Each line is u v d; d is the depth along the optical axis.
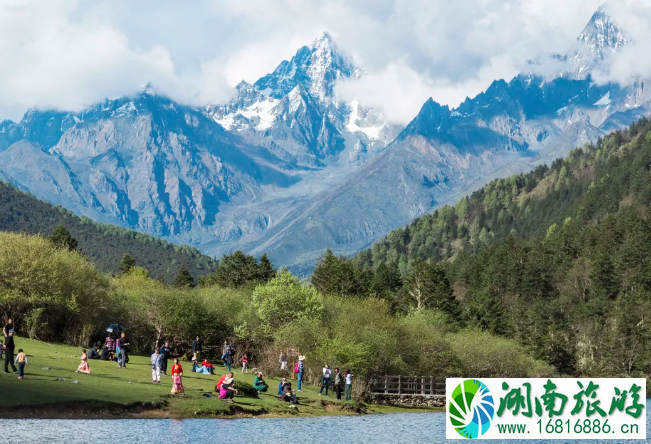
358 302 98.00
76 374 50.38
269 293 88.19
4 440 34.84
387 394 73.94
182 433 40.84
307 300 87.19
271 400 56.16
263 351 83.69
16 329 78.06
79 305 80.38
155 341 88.44
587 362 144.75
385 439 47.81
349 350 70.75
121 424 40.72
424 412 69.50
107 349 65.38
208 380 59.69
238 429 44.62
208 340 90.69
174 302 86.81
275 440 42.59
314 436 45.75
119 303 87.50
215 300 93.12
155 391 48.47
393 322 85.44
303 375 74.12
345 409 61.06
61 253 83.81
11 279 76.06
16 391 41.72
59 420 39.41
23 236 81.62
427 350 86.44
